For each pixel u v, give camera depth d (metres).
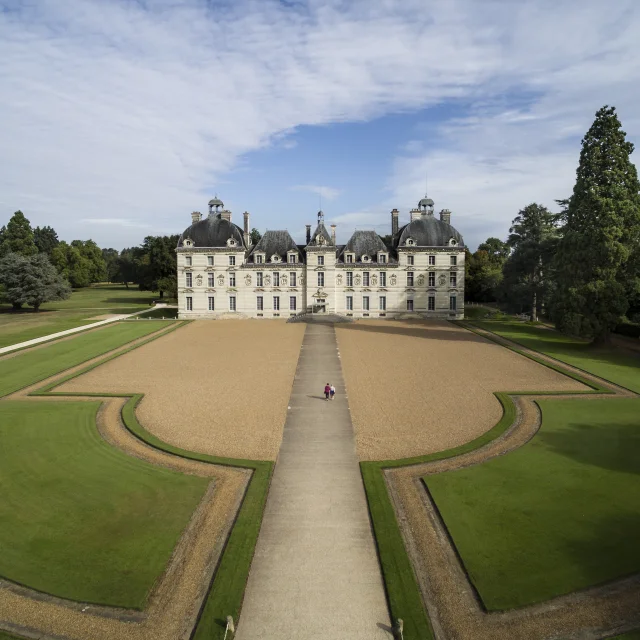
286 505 25.05
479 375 50.44
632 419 36.81
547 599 18.30
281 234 101.25
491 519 23.44
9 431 35.31
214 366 55.28
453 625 17.34
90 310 117.19
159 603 18.44
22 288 112.00
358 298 98.81
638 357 58.56
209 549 21.58
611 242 58.88
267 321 94.44
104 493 26.31
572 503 24.67
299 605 18.20
